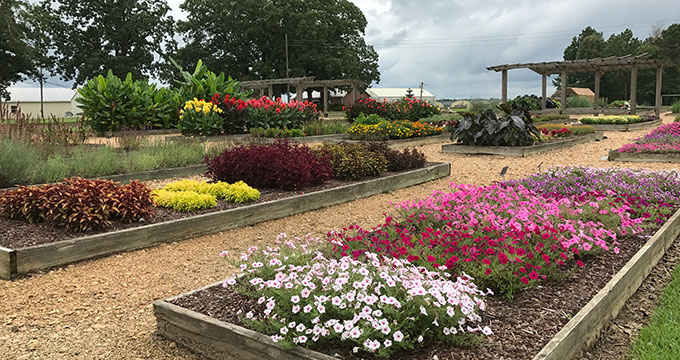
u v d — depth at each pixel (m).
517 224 3.73
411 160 8.48
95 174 7.55
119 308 3.36
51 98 50.59
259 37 45.75
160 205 5.58
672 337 2.76
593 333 2.81
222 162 6.94
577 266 3.67
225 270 4.07
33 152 7.34
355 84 31.64
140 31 41.69
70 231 4.52
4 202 4.98
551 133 13.74
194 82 16.58
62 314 3.26
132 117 15.16
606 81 60.28
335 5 48.19
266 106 15.45
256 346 2.51
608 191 5.18
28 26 36.22
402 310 2.53
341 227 5.38
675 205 5.35
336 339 2.50
